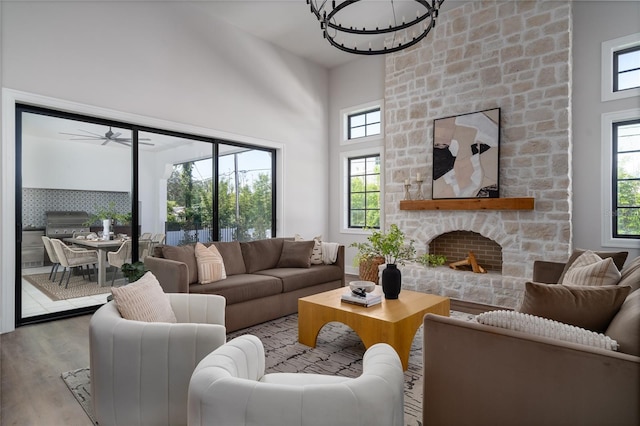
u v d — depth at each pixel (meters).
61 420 1.85
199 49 4.67
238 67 5.14
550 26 4.02
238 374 1.22
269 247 4.35
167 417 1.60
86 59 3.68
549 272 2.89
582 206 4.04
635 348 1.16
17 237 3.37
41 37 3.39
